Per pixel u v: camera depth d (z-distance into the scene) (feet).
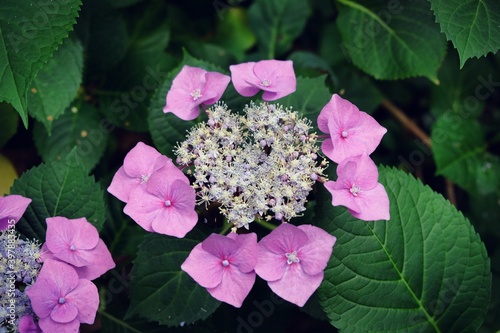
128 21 2.24
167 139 1.88
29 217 1.82
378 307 1.77
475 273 1.80
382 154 2.35
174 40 2.32
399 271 1.78
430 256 1.79
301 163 1.69
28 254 1.72
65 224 1.72
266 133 1.72
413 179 1.79
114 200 2.05
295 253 1.62
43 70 1.95
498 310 2.15
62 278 1.68
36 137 2.08
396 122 2.39
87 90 2.16
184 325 1.93
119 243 2.05
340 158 1.67
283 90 1.71
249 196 1.67
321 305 1.75
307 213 1.85
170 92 1.76
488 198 2.24
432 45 2.04
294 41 2.43
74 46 1.98
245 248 1.62
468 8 1.81
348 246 1.75
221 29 2.35
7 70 1.75
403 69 2.07
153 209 1.66
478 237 1.80
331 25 2.32
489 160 2.29
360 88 2.26
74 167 1.84
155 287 1.81
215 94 1.71
